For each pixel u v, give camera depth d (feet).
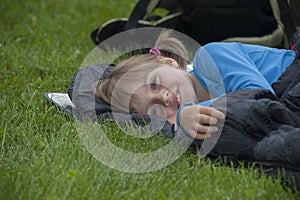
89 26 41.73
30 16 42.42
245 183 18.17
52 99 25.13
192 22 33.55
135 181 18.40
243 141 19.48
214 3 32.96
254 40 32.65
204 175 18.83
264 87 21.75
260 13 32.99
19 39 36.63
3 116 23.18
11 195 17.42
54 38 37.91
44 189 17.52
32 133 21.90
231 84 22.24
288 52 24.39
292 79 22.49
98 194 17.48
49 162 19.45
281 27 32.99
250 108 19.65
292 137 18.12
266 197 17.48
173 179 18.43
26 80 29.04
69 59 32.94
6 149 21.29
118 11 46.09
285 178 18.19
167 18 33.83
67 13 44.80
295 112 20.84
